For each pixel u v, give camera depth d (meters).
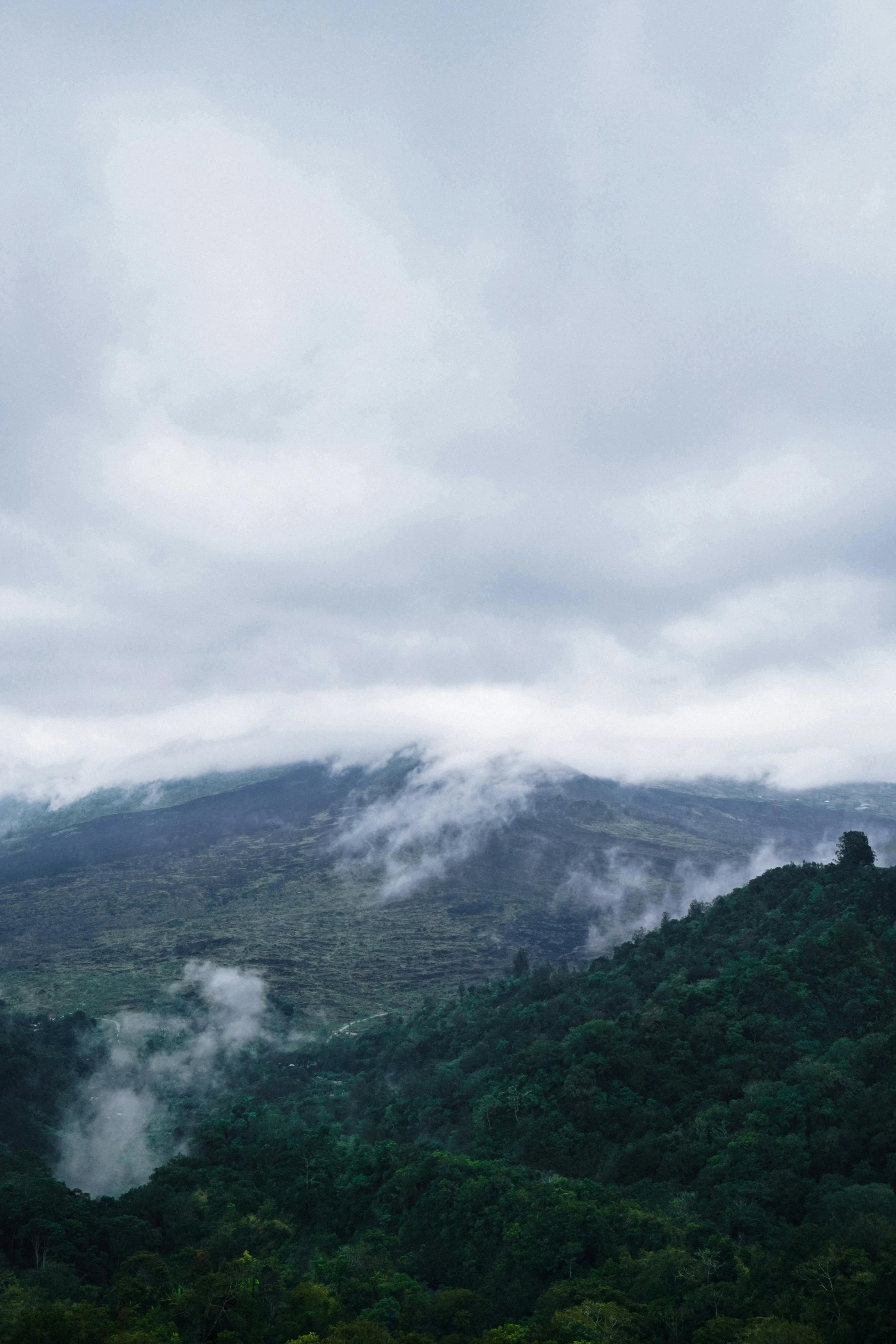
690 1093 136.88
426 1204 124.19
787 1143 112.19
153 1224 131.38
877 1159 107.31
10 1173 136.38
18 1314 92.00
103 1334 89.25
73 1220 120.69
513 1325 88.31
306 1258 122.50
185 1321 95.25
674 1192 113.06
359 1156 148.75
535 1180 123.06
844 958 156.25
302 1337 88.88
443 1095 182.50
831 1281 85.00
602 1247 103.69
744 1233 100.00
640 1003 176.12
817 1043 139.62
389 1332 94.25
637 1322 87.00
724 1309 88.38
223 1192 140.00
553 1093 149.38
